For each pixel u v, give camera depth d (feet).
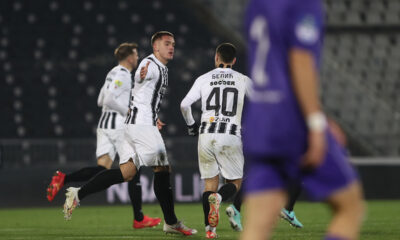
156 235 76.74
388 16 247.29
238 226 75.41
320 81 222.28
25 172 151.74
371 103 220.23
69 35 226.58
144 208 140.87
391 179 167.53
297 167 30.07
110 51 224.53
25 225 99.60
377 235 75.20
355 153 206.59
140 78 73.77
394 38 242.17
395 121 216.74
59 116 204.44
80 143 159.74
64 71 215.51
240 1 240.94
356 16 245.65
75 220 110.32
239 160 74.13
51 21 229.86
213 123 73.51
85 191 75.10
